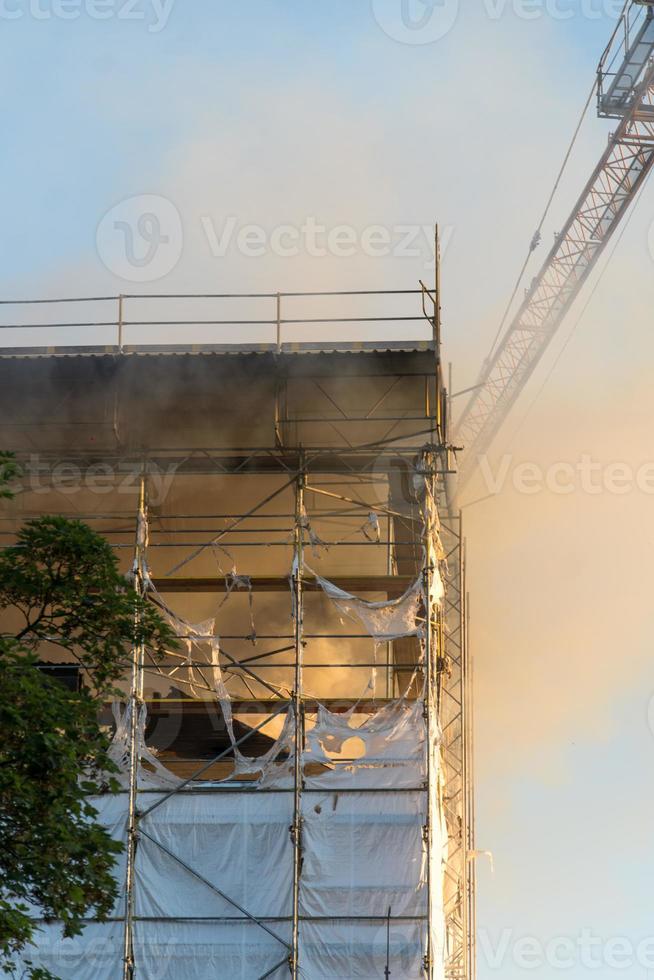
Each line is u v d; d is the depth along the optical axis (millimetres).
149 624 58406
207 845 73438
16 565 57406
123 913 72375
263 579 77438
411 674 83625
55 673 79062
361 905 72500
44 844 52562
